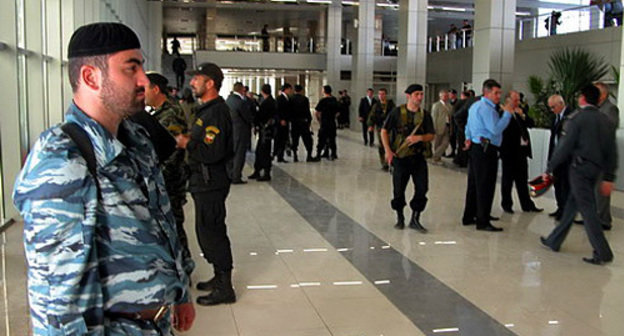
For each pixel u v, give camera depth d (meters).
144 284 1.52
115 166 1.52
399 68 21.19
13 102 7.02
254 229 6.98
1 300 4.45
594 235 5.62
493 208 8.30
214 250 4.46
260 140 10.76
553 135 7.76
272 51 34.78
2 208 7.07
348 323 4.15
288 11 35.56
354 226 7.17
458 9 34.16
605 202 6.96
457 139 13.07
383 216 7.77
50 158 1.40
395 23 42.47
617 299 4.68
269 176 10.85
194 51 34.03
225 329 4.02
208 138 4.29
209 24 41.59
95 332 1.45
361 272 5.33
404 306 4.49
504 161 7.94
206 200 4.39
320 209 8.21
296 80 37.72
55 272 1.38
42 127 8.05
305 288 4.89
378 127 14.70
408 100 6.70
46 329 1.41
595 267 5.54
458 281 5.09
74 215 1.39
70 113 1.53
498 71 13.38
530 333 4.00
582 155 5.61
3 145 7.04
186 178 4.45
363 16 26.59
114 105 1.56
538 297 4.71
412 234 6.78
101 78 1.54
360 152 16.23
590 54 18.62
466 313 4.35
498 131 6.75
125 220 1.50
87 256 1.41
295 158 13.84
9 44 6.93
